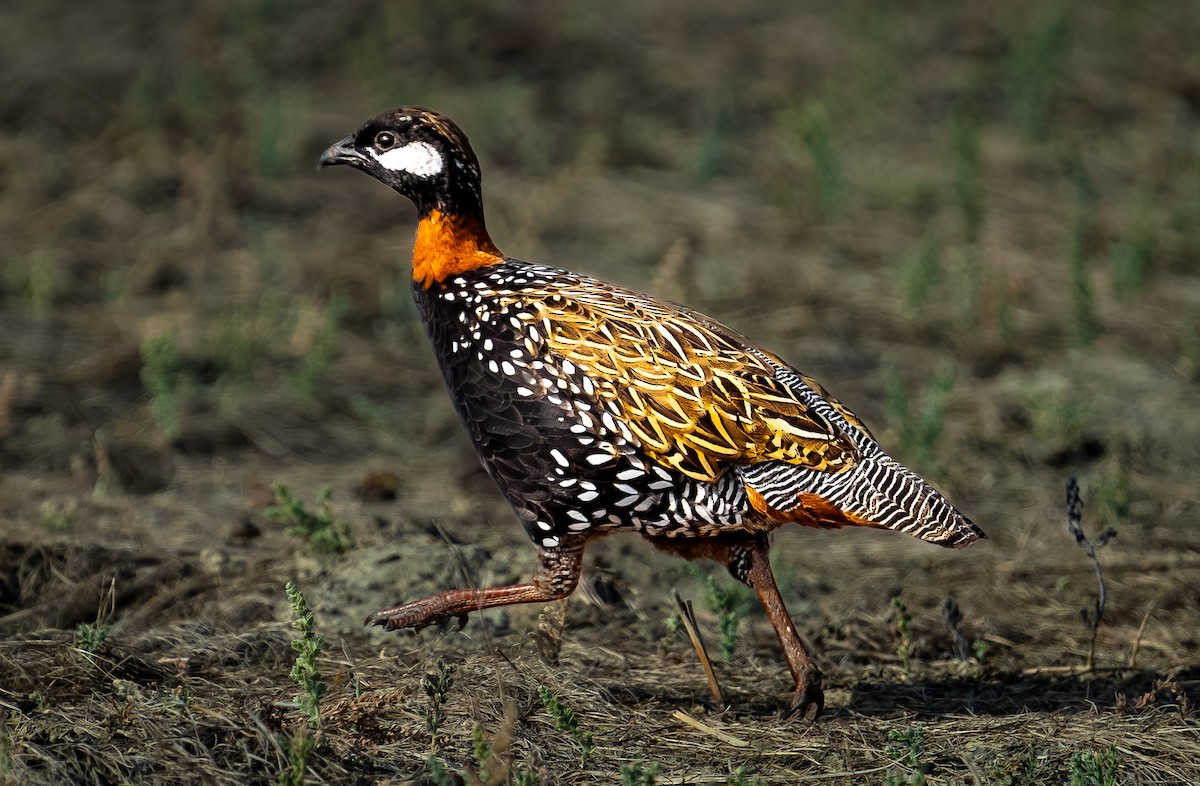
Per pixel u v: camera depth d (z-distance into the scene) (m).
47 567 13.07
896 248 22.86
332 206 24.19
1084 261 19.88
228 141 25.25
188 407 17.91
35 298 20.42
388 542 13.62
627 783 8.85
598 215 23.78
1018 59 28.48
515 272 11.23
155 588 12.91
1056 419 17.22
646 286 20.97
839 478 10.31
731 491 10.51
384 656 11.52
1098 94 29.16
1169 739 10.25
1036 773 9.66
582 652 11.98
